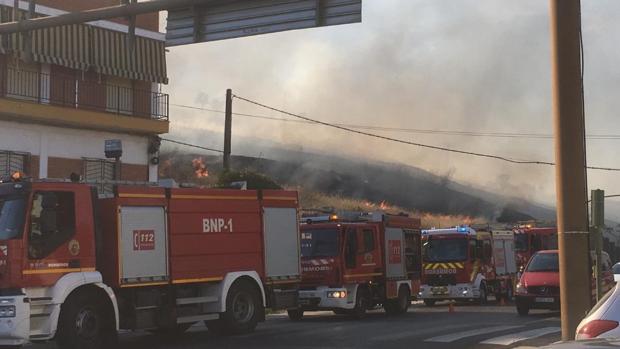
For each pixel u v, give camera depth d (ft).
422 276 73.61
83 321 37.27
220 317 45.65
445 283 79.92
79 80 81.97
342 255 58.39
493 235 89.15
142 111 88.53
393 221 66.13
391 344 41.55
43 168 77.20
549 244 102.17
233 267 46.11
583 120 32.63
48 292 35.81
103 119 81.82
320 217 60.64
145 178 87.71
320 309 58.54
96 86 83.66
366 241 61.62
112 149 69.31
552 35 33.01
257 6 37.68
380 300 63.26
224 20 38.55
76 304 36.94
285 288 50.96
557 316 61.93
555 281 61.67
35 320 35.22
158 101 89.92
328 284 58.18
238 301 46.52
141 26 88.43
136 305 40.63
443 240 81.05
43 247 35.78
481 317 61.26
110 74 83.61
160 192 42.22
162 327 42.14
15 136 75.20
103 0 83.46
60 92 79.92
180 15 39.75
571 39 32.53
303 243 59.72
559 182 32.55
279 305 49.60
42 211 36.06
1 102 72.59
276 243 49.57
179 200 43.29
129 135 86.38
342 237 58.90
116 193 39.75
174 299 42.80
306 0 36.17
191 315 43.86
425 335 46.09
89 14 40.27
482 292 82.58
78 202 37.91
